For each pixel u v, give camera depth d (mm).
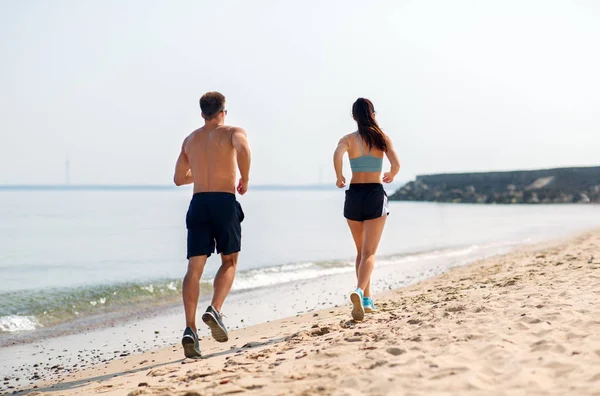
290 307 11688
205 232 6238
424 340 5266
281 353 5703
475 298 8016
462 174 111625
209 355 6535
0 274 17844
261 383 4434
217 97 6359
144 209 77688
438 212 63719
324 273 17281
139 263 20766
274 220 49500
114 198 148625
